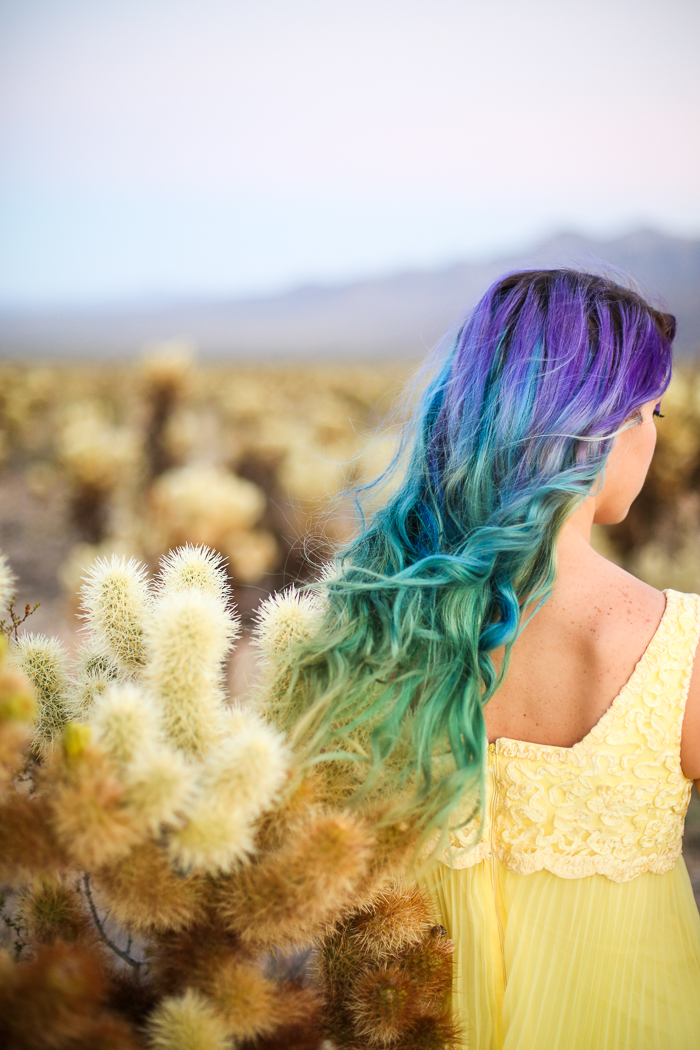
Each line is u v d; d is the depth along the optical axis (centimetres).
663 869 106
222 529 551
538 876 108
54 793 78
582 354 117
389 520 135
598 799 102
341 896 86
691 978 109
